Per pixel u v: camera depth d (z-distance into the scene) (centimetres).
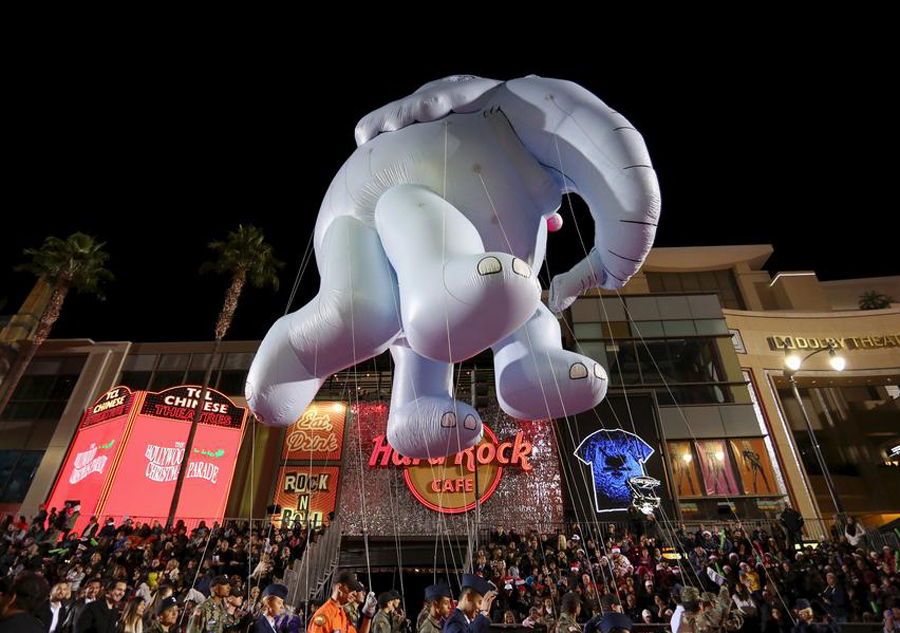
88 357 3195
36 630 312
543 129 444
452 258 362
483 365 2709
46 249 3034
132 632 663
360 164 471
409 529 2330
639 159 413
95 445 2733
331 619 476
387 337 420
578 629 586
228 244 2895
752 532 1866
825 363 3341
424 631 464
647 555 1533
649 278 3816
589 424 2581
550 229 550
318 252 496
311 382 444
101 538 1608
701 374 2816
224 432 2739
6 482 2822
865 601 1193
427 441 474
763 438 2605
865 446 3762
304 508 2459
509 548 1591
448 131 458
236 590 1116
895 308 3531
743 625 1154
